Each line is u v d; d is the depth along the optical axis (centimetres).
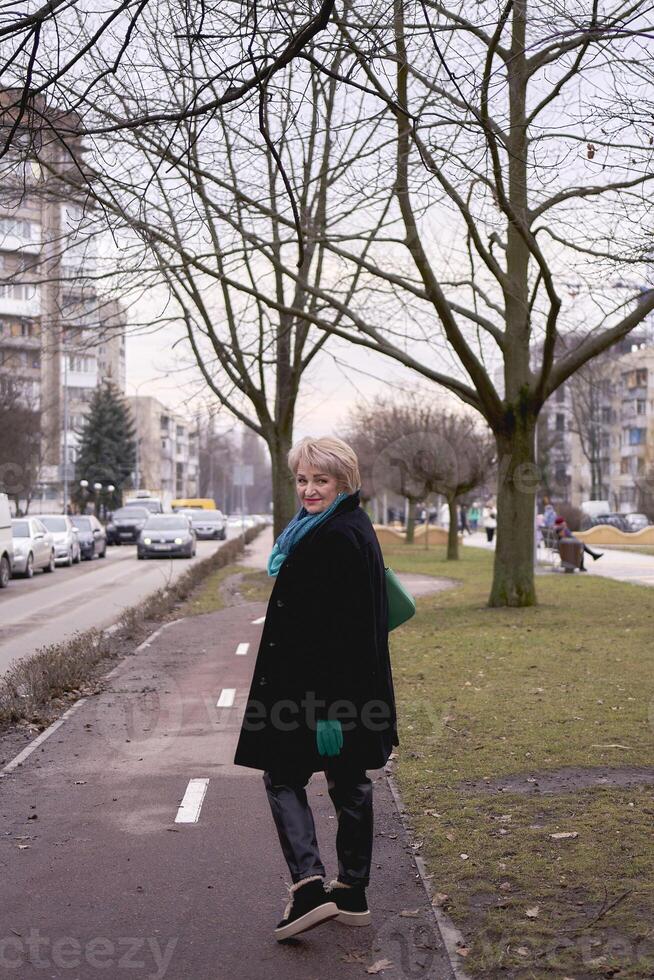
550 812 654
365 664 462
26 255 1262
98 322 1647
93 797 713
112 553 5141
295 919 462
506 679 1170
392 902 514
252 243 1680
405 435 4306
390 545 5212
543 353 1750
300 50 668
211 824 648
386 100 704
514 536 1922
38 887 541
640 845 584
